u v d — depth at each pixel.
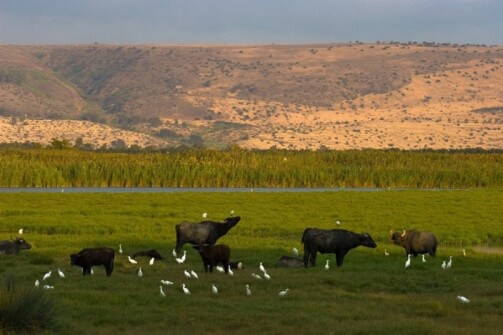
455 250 63.75
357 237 52.06
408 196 120.00
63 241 62.69
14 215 83.00
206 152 182.88
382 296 41.25
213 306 37.69
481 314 36.88
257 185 158.12
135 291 41.09
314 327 33.41
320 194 122.56
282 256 54.12
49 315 32.12
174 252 53.59
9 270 46.66
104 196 111.25
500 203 109.06
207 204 100.62
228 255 47.78
